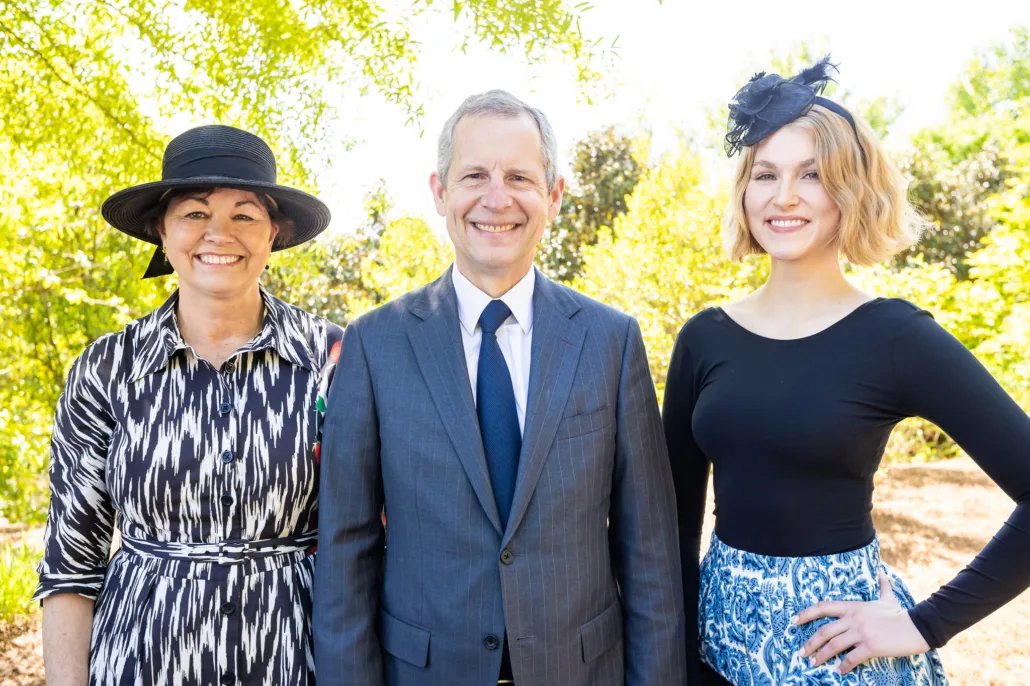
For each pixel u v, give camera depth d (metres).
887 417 1.62
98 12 3.07
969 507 6.76
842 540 1.65
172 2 2.93
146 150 3.21
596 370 1.70
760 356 1.72
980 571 1.52
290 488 1.73
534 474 1.59
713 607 1.77
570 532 1.61
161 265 2.04
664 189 6.48
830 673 1.57
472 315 1.75
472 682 1.57
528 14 2.54
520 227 1.68
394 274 6.03
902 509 6.77
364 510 1.69
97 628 1.70
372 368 1.70
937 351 1.55
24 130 3.27
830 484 1.65
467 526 1.58
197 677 1.63
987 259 6.15
